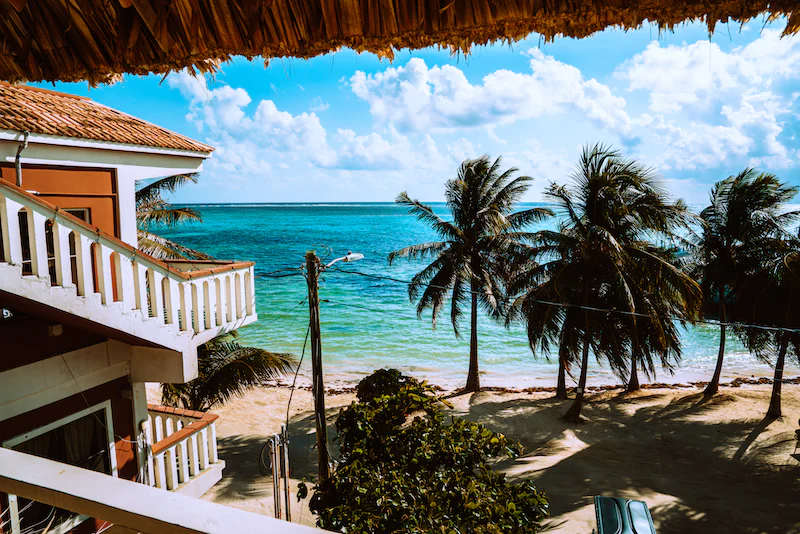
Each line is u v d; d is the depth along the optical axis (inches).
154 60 119.3
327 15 103.2
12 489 45.5
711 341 1456.7
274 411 896.3
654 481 631.8
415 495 271.6
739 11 90.5
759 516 538.0
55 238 266.4
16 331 289.3
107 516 42.3
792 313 778.2
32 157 316.8
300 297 1966.0
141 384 368.5
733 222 895.1
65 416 317.1
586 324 802.2
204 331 348.8
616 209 795.4
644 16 94.3
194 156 433.7
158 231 4269.2
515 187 999.6
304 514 498.6
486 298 952.9
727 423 828.0
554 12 94.7
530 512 282.7
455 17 98.9
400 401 333.4
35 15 120.1
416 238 3882.9
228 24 108.3
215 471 421.4
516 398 985.5
